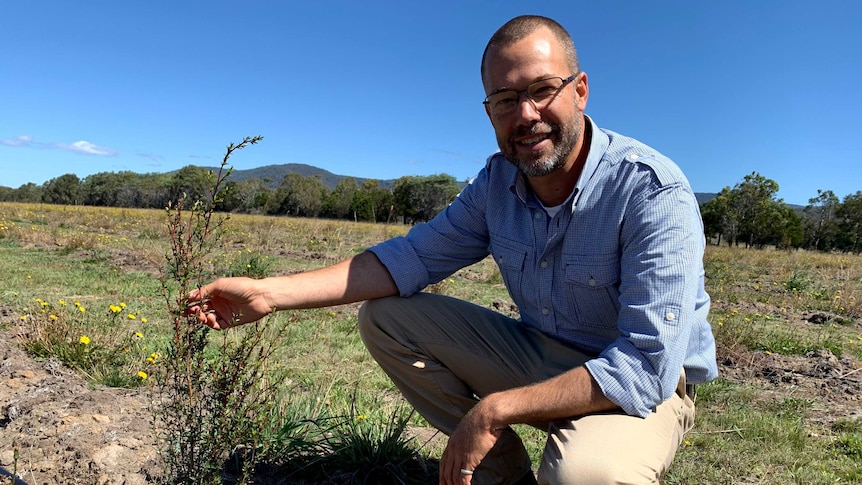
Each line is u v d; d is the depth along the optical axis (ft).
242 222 76.59
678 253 5.57
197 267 6.12
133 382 10.93
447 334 7.00
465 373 7.09
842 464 9.07
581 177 6.02
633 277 5.72
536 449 9.16
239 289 6.53
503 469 6.68
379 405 10.46
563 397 5.42
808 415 11.59
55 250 35.01
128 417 8.49
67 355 11.78
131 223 70.79
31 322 13.28
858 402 12.56
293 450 7.56
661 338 5.43
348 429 8.21
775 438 9.96
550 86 5.84
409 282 7.15
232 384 6.18
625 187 5.87
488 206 6.97
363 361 13.57
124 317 16.83
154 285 22.91
